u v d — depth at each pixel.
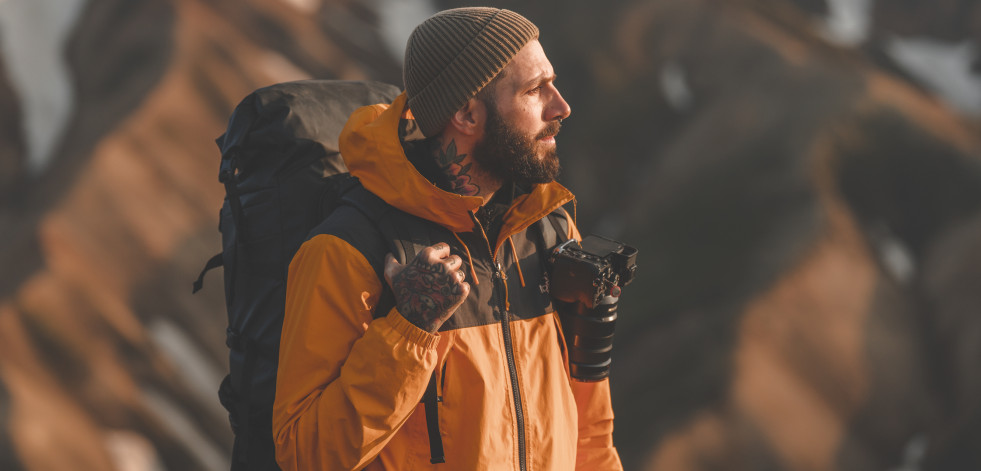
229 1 49.91
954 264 34.19
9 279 33.25
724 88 44.81
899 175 37.75
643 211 40.75
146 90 42.41
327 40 51.41
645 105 46.38
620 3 50.16
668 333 32.59
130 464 29.36
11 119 45.41
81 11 50.62
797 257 33.69
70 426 28.83
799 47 45.72
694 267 35.62
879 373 30.97
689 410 29.25
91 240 35.44
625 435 29.30
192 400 32.34
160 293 35.03
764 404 29.34
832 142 38.47
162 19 46.66
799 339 31.42
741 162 39.88
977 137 40.00
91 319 32.72
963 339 31.58
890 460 29.50
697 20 48.62
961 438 28.58
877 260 34.66
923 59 49.78
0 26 49.44
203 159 40.72
